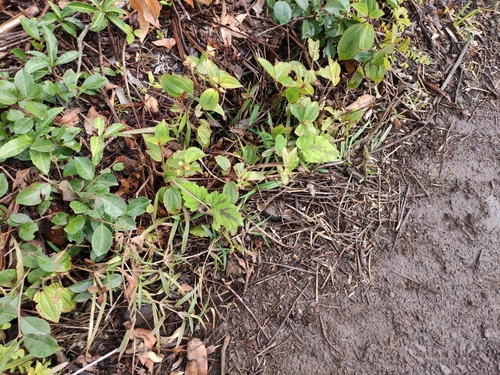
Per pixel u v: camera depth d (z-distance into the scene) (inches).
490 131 33.0
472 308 27.1
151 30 28.0
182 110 27.0
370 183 30.5
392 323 26.4
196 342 24.9
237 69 29.6
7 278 21.3
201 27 29.4
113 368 23.6
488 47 36.4
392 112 32.8
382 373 25.1
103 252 22.5
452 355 25.8
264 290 26.7
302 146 27.1
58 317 21.5
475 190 30.6
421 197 30.3
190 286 26.0
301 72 27.6
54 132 22.2
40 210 22.5
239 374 24.6
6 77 23.4
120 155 25.8
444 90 34.1
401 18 33.4
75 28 25.9
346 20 29.4
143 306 24.9
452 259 28.4
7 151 21.1
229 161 27.0
